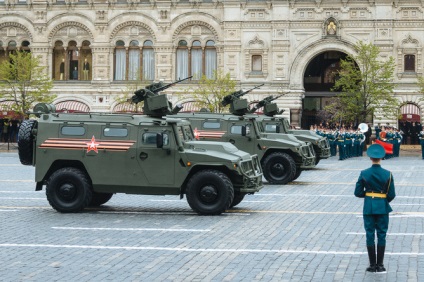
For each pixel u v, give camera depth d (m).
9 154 67.31
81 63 81.88
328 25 77.50
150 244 21.19
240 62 78.75
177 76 80.19
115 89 80.44
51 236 22.47
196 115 39.41
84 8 80.50
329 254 19.77
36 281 16.77
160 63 79.81
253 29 78.31
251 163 28.53
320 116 83.62
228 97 40.44
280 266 18.30
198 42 79.81
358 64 76.44
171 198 32.56
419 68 77.12
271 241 21.67
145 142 27.48
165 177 27.41
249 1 78.06
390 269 17.88
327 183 39.97
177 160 27.34
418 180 41.62
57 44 81.75
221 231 23.47
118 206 29.66
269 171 39.44
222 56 79.12
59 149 27.78
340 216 26.88
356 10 77.12
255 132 39.25
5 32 81.81
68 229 23.80
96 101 80.81
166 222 25.34
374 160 17.84
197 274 17.42
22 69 76.50
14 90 76.50
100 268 18.08
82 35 80.94
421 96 77.12
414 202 30.98
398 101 77.31
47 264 18.52
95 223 25.08
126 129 27.69
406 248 20.45
